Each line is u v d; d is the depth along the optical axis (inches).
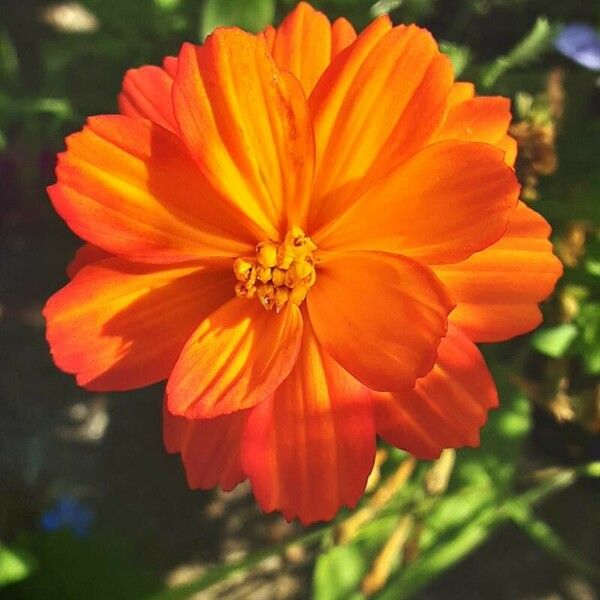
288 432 3.7
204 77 3.4
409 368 3.4
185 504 7.7
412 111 3.5
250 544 7.6
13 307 8.0
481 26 7.6
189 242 3.7
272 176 3.6
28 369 7.9
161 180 3.6
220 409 3.4
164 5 7.0
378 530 6.3
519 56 6.3
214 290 3.8
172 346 3.8
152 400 7.9
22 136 7.7
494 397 3.8
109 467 7.8
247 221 3.7
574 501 7.5
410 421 3.8
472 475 6.2
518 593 7.4
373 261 3.5
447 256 3.5
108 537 6.6
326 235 3.7
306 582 7.6
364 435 3.7
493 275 3.8
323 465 3.7
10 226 7.8
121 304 3.7
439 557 6.0
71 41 7.3
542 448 7.5
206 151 3.4
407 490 6.1
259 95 3.4
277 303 3.6
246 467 3.6
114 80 7.4
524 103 5.6
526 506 6.5
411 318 3.4
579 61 6.1
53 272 8.0
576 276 5.7
